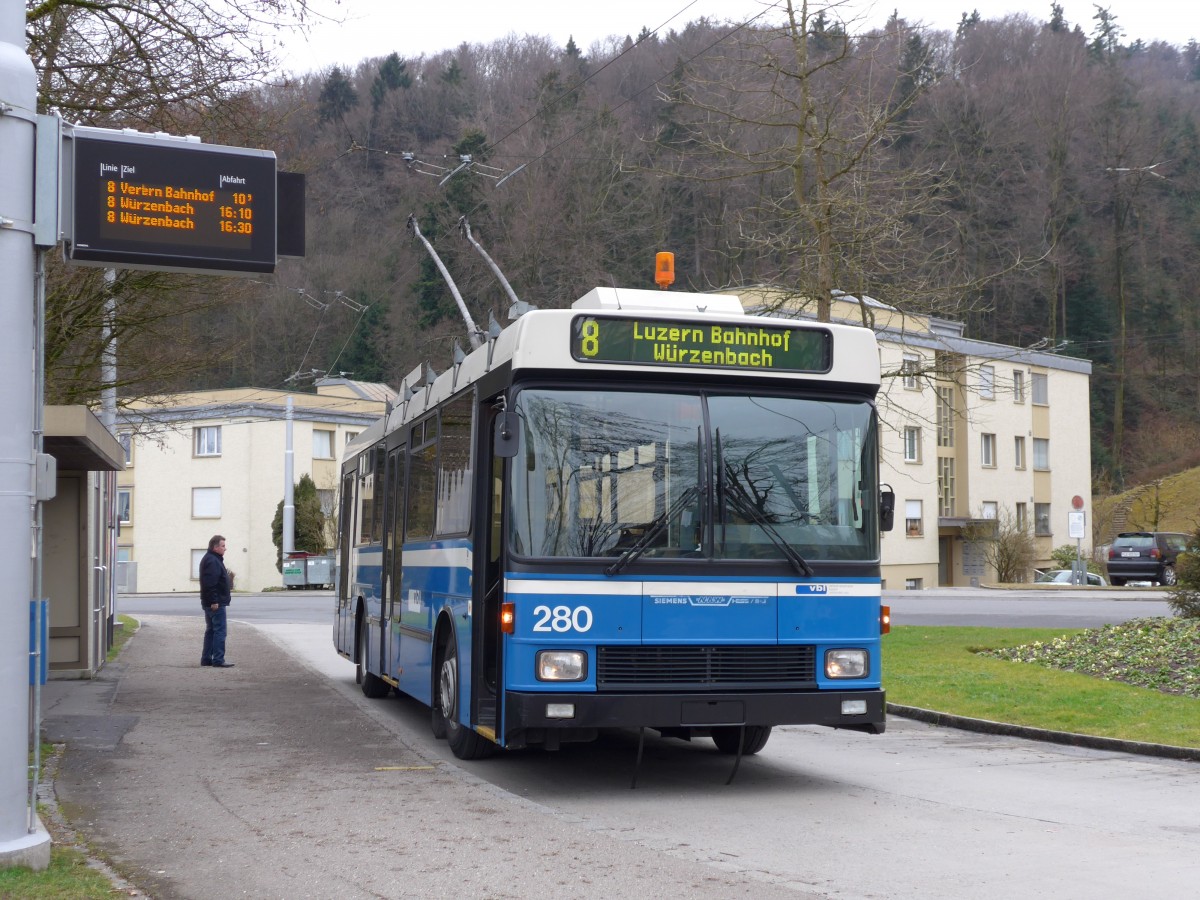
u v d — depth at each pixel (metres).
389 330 43.28
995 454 59.56
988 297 61.00
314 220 41.09
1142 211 72.69
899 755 11.48
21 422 6.92
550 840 7.68
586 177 32.34
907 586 54.03
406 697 15.77
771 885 6.60
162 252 8.41
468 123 35.00
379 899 6.36
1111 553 47.66
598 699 8.73
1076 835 7.93
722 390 9.38
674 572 8.98
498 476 9.90
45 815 8.30
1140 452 76.75
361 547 16.61
